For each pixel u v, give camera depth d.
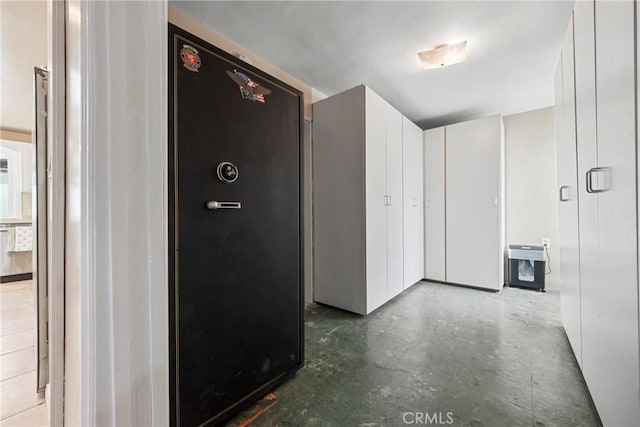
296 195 1.76
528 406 1.47
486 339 2.26
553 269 3.64
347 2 1.90
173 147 1.17
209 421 1.29
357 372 1.81
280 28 2.19
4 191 4.11
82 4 0.50
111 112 0.52
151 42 0.58
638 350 0.99
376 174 2.90
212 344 1.30
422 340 2.25
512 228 3.92
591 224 1.44
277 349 1.63
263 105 1.55
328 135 3.00
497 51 2.47
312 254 3.19
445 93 3.36
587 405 1.47
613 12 1.12
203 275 1.27
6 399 1.51
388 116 3.13
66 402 0.70
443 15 2.02
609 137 1.18
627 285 1.05
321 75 2.95
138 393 0.55
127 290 0.54
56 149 0.72
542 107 3.72
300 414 1.44
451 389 1.63
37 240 1.24
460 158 3.77
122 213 0.53
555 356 1.98
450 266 3.86
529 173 3.80
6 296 3.21
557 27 2.13
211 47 1.31
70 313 0.65
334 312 2.88
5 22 2.00
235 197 1.40
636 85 0.95
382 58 2.59
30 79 2.80
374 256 2.87
